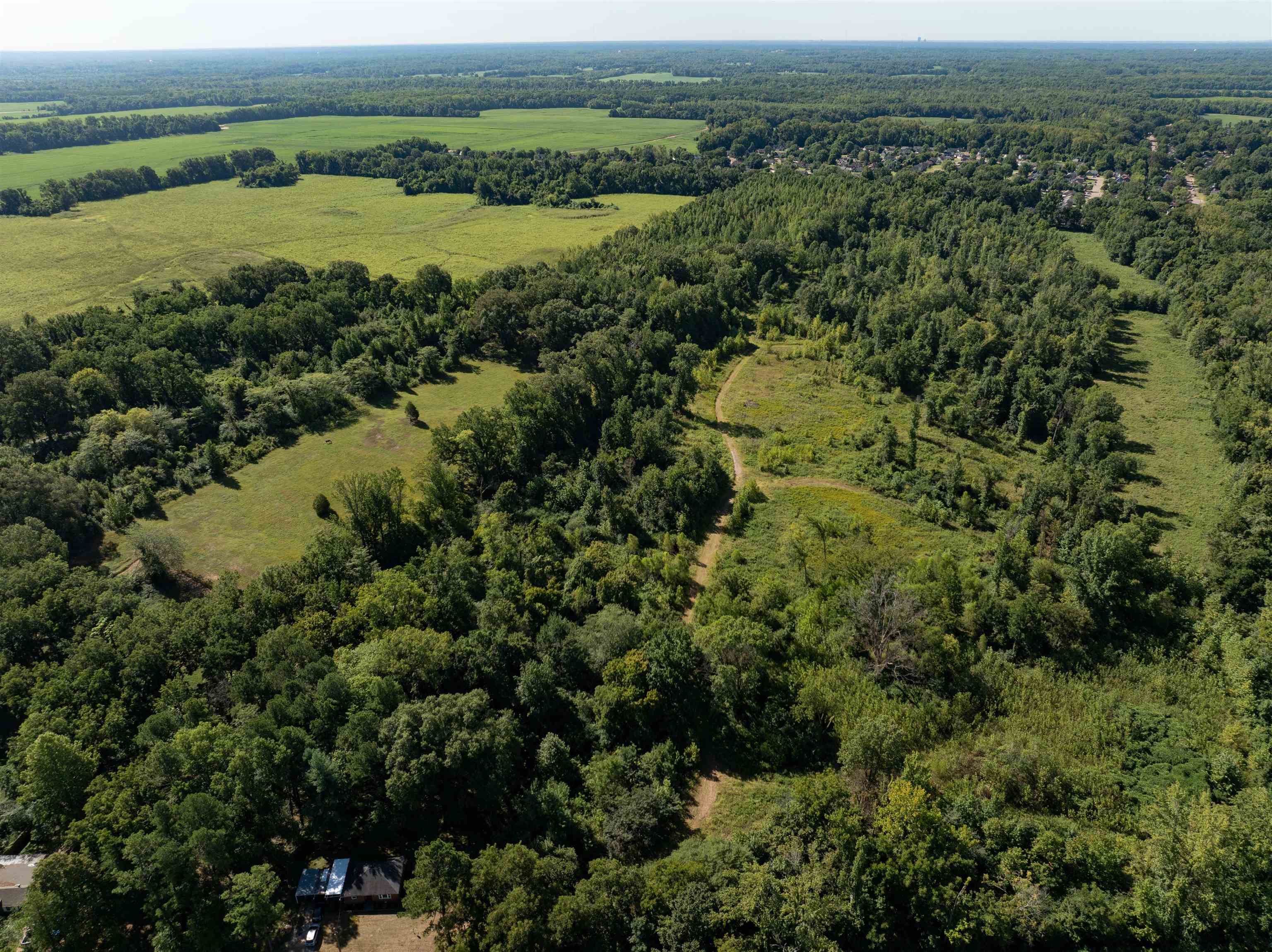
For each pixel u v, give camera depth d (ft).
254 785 187.62
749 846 188.85
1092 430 411.13
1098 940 168.35
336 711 212.84
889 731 204.74
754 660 249.55
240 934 164.86
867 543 325.83
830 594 288.30
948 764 218.38
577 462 403.95
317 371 499.92
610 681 237.86
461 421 401.49
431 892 169.58
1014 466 405.80
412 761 197.26
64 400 412.57
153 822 177.99
